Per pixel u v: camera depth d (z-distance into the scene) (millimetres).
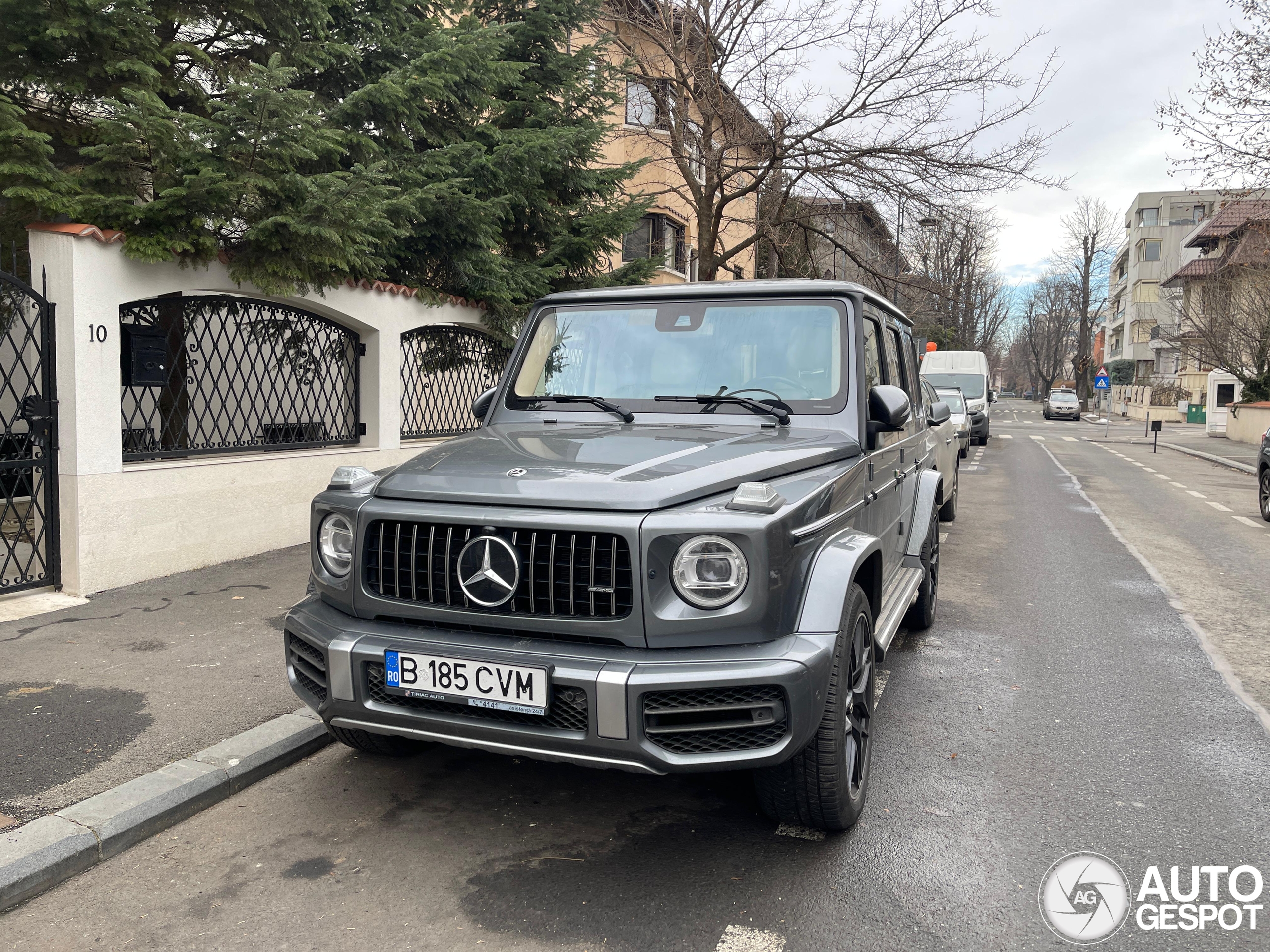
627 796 3660
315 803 3590
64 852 3021
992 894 2949
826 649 2830
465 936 2705
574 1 11227
